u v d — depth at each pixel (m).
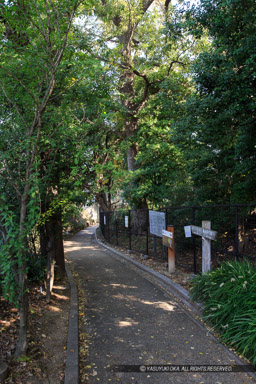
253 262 5.95
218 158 9.98
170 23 9.00
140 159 13.76
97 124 6.53
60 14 4.71
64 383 3.50
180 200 13.21
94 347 4.59
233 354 4.18
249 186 8.82
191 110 8.00
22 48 4.86
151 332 5.09
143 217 16.62
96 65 5.91
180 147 10.45
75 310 6.11
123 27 14.02
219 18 6.73
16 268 4.22
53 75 4.37
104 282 8.90
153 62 15.37
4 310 5.40
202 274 6.30
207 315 5.20
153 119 14.15
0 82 4.47
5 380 3.46
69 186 6.89
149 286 8.16
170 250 9.00
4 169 4.60
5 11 4.55
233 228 8.80
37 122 4.43
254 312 4.14
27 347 4.15
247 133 8.09
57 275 8.85
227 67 6.97
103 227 22.66
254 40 6.29
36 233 7.21
